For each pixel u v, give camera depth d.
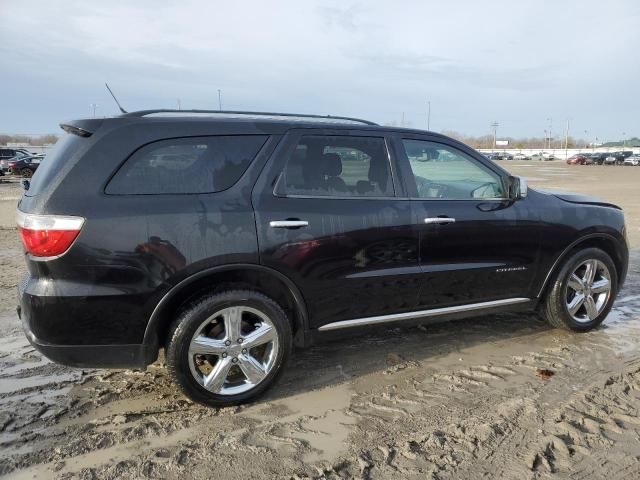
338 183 3.64
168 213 3.09
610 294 4.84
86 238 2.93
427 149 4.04
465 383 3.76
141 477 2.68
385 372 3.93
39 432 3.08
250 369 3.38
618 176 34.19
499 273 4.23
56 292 2.94
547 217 4.39
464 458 2.85
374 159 3.80
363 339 4.59
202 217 3.15
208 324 3.30
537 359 4.18
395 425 3.19
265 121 3.51
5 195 19.11
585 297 4.70
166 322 3.26
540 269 4.43
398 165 3.87
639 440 3.03
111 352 3.10
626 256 4.94
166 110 3.50
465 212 4.02
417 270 3.85
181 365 3.19
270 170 3.41
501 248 4.20
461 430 3.12
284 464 2.79
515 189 4.22
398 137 3.93
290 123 3.56
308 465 2.79
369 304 3.74
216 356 3.33
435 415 3.30
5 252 8.40
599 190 21.72
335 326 3.66
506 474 2.72
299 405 3.44
